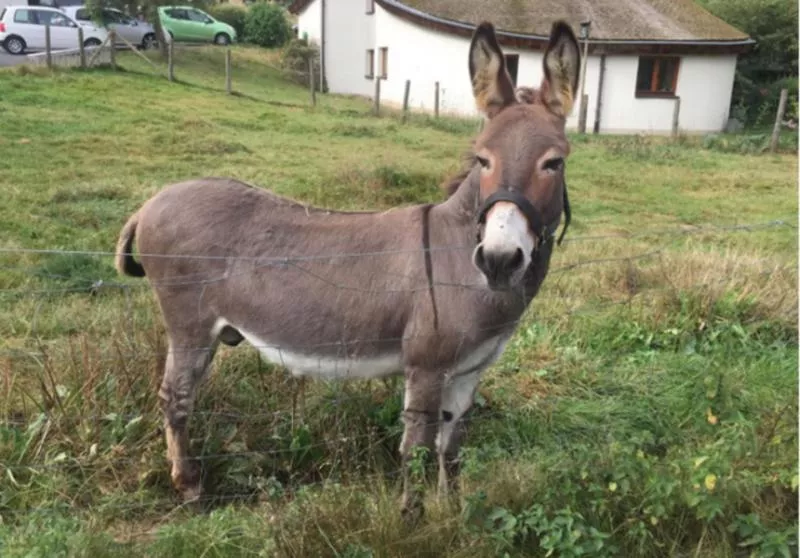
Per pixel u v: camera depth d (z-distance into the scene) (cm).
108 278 547
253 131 1277
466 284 272
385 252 286
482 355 284
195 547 270
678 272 557
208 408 365
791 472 280
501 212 237
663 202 996
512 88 266
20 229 652
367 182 880
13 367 382
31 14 1986
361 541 264
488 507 280
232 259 298
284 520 272
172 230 302
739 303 502
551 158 246
